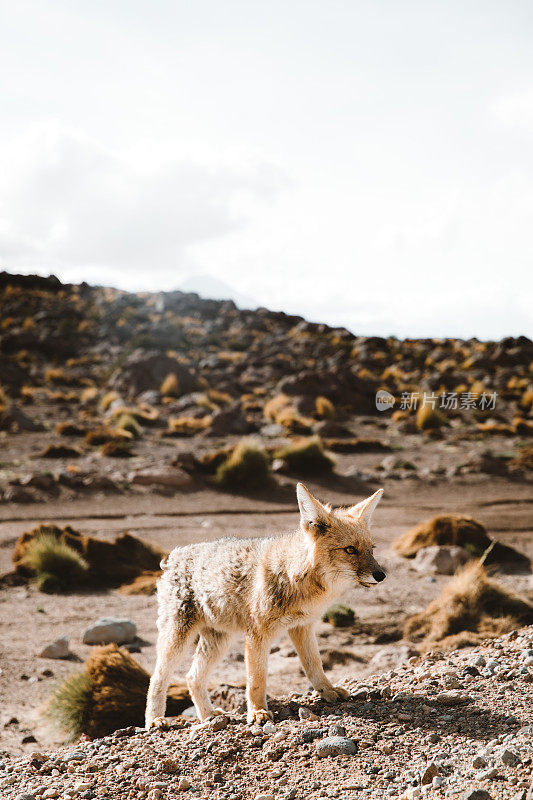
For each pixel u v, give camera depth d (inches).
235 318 2915.8
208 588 212.7
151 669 347.9
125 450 977.5
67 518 700.0
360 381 1628.9
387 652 356.5
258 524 702.5
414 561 571.5
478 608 395.9
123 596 501.4
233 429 1222.3
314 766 171.2
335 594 203.5
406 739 179.3
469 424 1353.3
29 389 1706.4
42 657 374.6
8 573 531.8
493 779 147.6
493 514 754.8
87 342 2450.8
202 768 178.9
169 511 741.9
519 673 217.2
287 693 306.0
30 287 3144.7
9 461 914.1
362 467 984.3
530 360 2069.4
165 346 2436.0
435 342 2539.4
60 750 216.1
